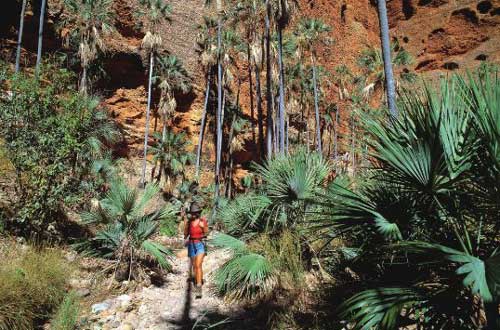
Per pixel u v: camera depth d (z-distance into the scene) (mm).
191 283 6770
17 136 6902
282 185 6113
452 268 2938
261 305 5289
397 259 3385
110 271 6711
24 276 4688
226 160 34844
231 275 5660
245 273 5426
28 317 4176
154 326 4809
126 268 6488
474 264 2406
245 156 35781
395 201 3322
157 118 32781
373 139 3330
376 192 3512
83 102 8297
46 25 25969
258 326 4715
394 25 75312
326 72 41969
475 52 61531
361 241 3775
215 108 35250
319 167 6230
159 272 7406
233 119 33562
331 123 39438
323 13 58000
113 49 29609
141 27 32312
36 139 6996
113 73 30766
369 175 3809
